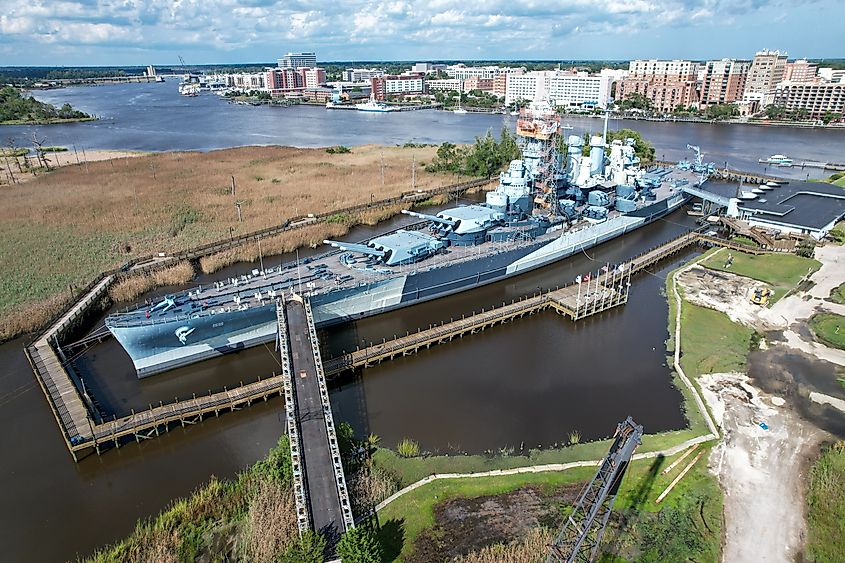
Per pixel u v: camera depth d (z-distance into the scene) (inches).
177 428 1749.5
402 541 1282.0
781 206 3895.2
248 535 1298.0
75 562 1295.5
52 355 2086.6
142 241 3408.0
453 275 2628.0
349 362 2027.6
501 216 2952.8
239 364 2129.7
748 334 2336.4
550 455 1608.0
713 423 1749.5
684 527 1328.7
